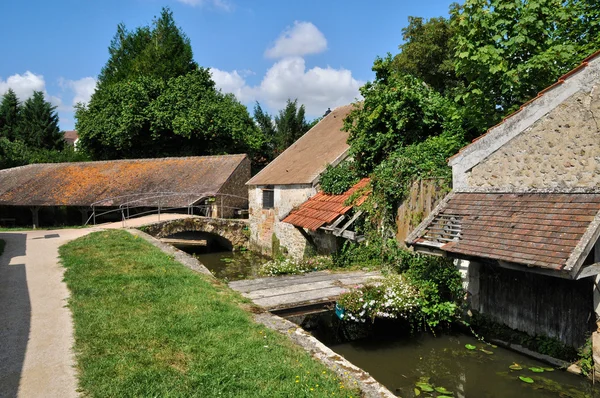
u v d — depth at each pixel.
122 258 10.39
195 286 8.20
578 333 6.60
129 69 34.69
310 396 4.25
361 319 7.84
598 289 6.29
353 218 11.64
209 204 21.52
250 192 20.34
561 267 5.55
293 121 34.22
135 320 6.18
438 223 8.27
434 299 8.42
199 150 31.02
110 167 25.78
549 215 6.65
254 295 8.31
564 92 7.11
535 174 7.56
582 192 6.58
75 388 4.31
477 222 7.61
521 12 9.45
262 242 18.94
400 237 10.66
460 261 8.73
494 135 8.31
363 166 13.78
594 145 6.64
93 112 30.88
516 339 7.49
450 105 12.45
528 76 9.60
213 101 31.22
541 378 6.46
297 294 8.40
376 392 4.59
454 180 9.02
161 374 4.61
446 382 6.57
